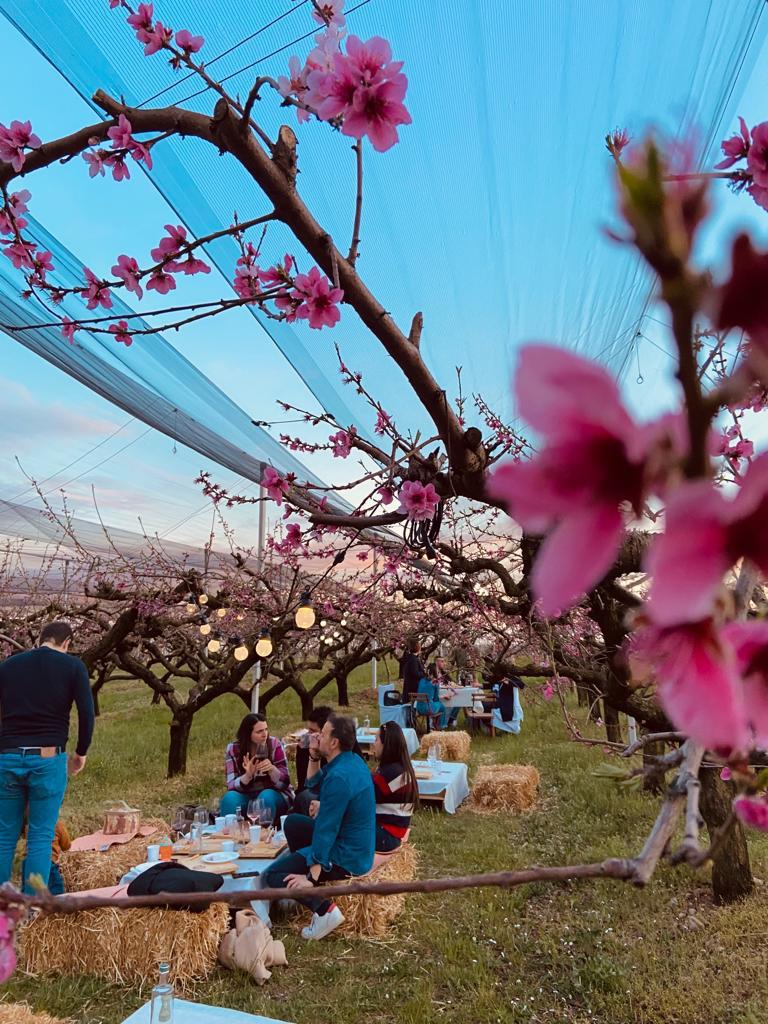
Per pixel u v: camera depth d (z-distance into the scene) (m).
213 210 2.78
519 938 4.33
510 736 11.44
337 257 1.78
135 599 7.25
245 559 7.35
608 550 0.21
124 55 2.37
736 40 2.03
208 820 5.75
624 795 6.78
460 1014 3.54
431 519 2.28
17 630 7.60
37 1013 3.59
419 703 11.50
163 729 12.53
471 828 6.75
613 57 2.21
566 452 0.21
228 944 4.09
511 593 3.20
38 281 2.14
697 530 0.20
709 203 0.21
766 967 3.71
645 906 4.62
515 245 2.52
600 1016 3.50
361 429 3.65
